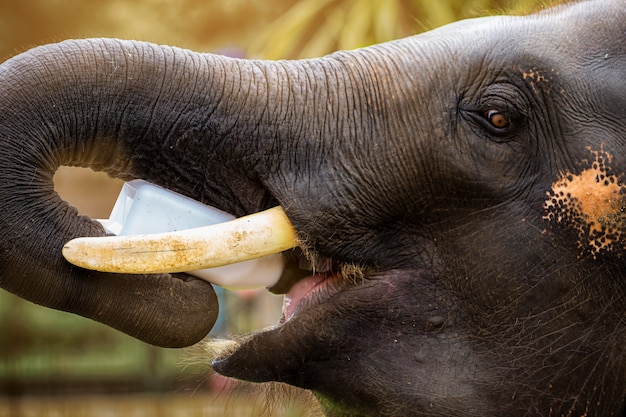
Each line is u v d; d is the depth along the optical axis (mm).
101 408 18328
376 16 9461
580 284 4219
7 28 19625
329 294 4367
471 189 4262
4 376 20094
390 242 4332
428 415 4277
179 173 4320
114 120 4219
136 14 19406
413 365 4281
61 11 19641
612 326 4227
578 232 4211
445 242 4285
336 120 4367
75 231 4090
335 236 4301
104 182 17859
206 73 4340
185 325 4262
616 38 4285
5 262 4016
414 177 4297
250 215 4258
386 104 4363
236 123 4320
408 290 4297
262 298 14180
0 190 4023
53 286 4059
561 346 4238
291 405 4910
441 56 4402
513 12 4730
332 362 4328
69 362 20703
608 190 4184
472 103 4301
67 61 4176
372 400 4324
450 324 4285
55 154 4152
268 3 18406
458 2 9047
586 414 4270
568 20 4391
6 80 4102
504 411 4273
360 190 4305
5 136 4047
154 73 4266
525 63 4289
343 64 4484
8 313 20594
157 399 18969
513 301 4238
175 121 4277
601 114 4223
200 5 18797
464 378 4266
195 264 4098
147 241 4047
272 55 10203
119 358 20828
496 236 4242
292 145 4344
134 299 4160
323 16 10336
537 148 4258
